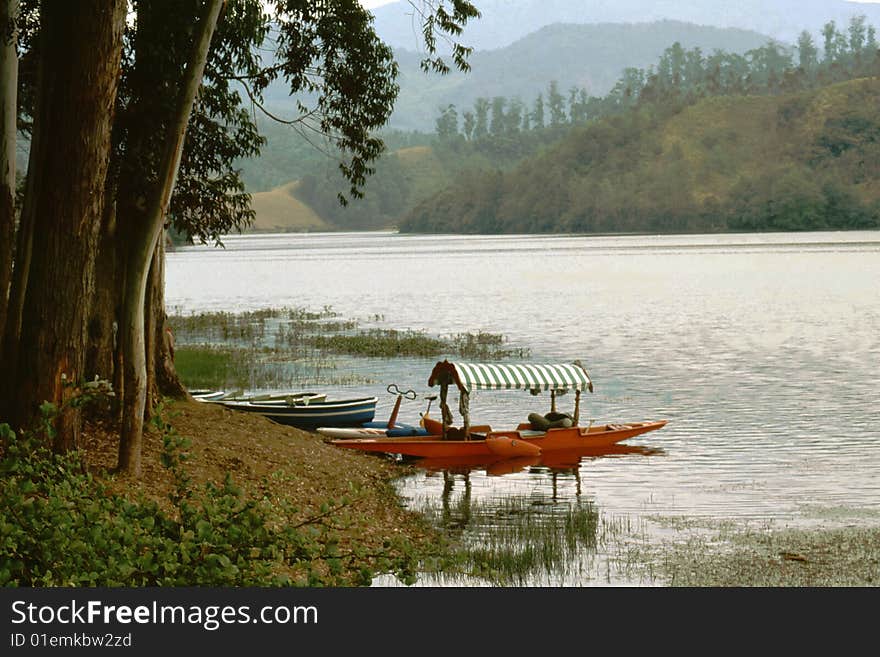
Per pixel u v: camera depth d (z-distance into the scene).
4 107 14.12
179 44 17.02
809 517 15.53
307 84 19.38
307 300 66.06
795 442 21.33
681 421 24.05
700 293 64.81
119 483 13.44
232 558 8.52
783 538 14.39
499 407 26.66
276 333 44.00
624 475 18.86
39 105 12.72
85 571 8.01
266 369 32.72
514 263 111.75
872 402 25.95
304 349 37.97
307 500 15.84
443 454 20.69
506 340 41.19
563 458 20.59
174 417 18.25
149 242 13.79
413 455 20.69
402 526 15.27
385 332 43.62
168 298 69.38
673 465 19.55
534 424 21.86
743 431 22.64
